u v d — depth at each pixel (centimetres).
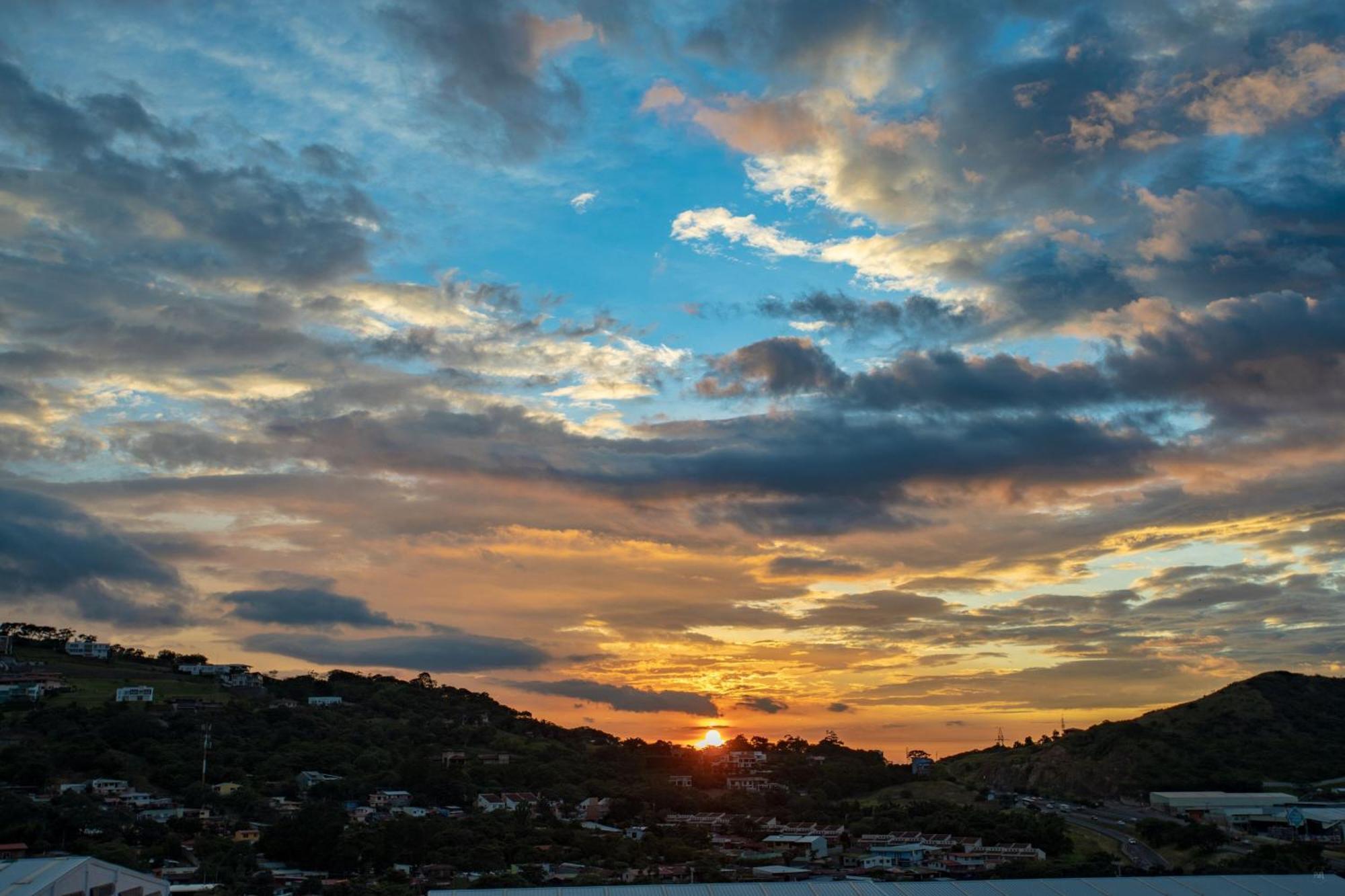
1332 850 19838
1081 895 9988
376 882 16762
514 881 16150
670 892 9800
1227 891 10112
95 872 9150
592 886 9938
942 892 9950
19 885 8481
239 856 17712
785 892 9888
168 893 10312
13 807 18338
